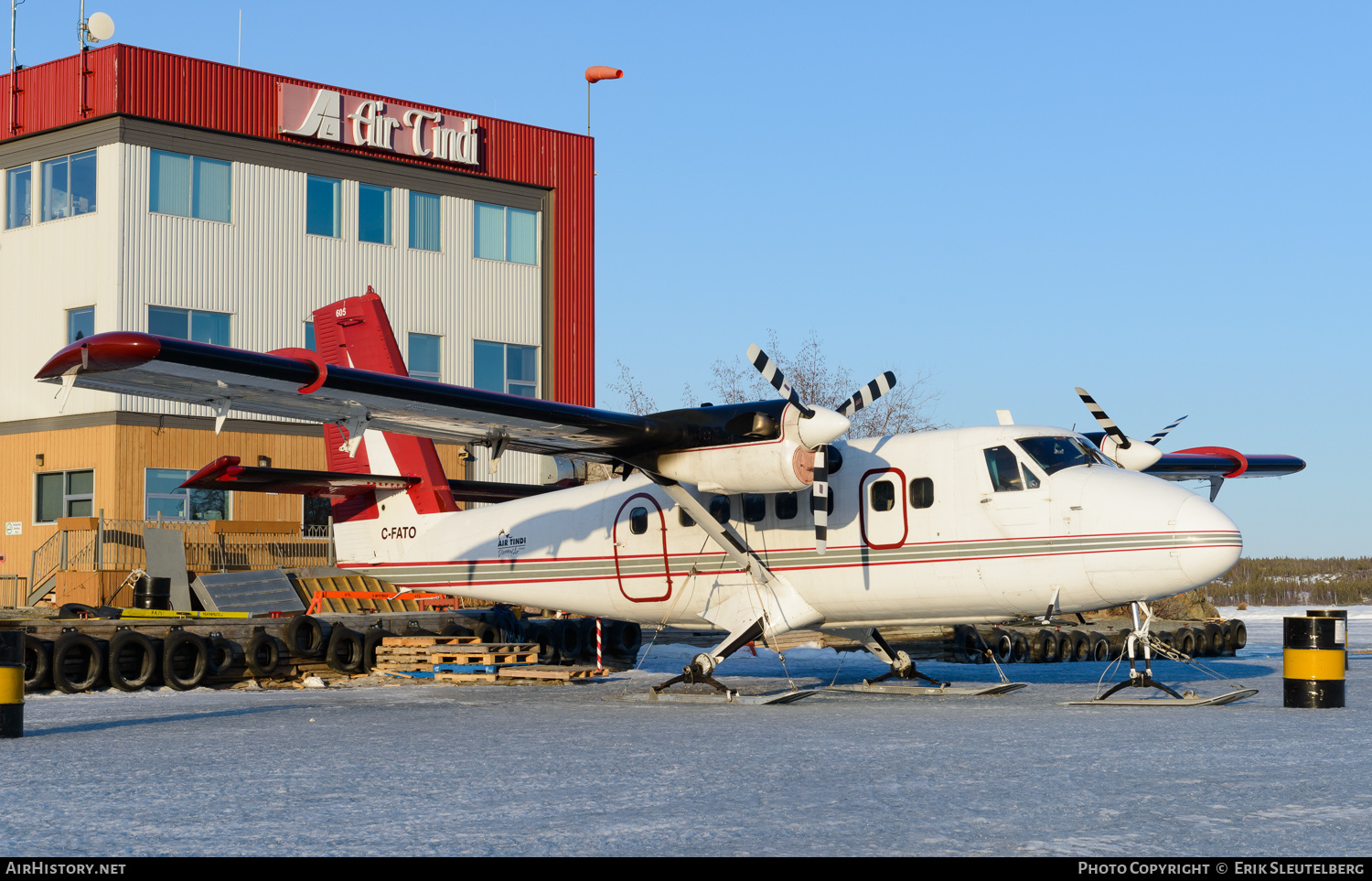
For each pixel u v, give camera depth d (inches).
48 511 2132.1
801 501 1222.9
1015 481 1127.0
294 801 599.8
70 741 850.1
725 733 893.8
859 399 1220.5
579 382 2664.9
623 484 1363.2
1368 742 811.4
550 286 2635.3
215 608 1775.3
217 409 1082.1
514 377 2576.3
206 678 1380.4
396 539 1528.1
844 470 1211.2
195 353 939.3
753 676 1595.7
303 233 2285.9
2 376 2194.9
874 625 1277.1
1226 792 612.7
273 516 2207.2
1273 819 544.7
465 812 569.3
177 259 2128.4
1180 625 2214.6
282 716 1035.3
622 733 897.5
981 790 625.6
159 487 2087.8
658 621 1355.8
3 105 2206.0
